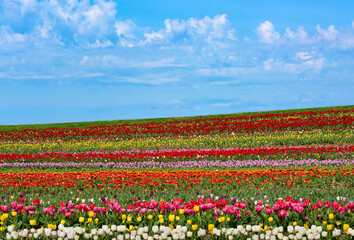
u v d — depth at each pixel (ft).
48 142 97.30
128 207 23.47
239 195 32.30
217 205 23.44
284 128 95.66
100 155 68.80
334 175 44.55
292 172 45.24
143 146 82.74
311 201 27.71
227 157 65.82
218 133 97.45
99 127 114.42
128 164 64.08
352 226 22.70
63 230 21.03
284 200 29.27
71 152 79.92
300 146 74.84
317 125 94.53
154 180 42.32
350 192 32.35
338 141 77.30
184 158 66.74
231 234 20.94
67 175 47.24
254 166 59.67
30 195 35.29
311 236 20.07
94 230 20.72
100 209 23.40
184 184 42.42
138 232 20.79
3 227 21.67
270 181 43.14
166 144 84.02
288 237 20.92
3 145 92.53
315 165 56.65
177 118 136.98
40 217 24.94
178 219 22.22
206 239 21.88
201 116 137.59
